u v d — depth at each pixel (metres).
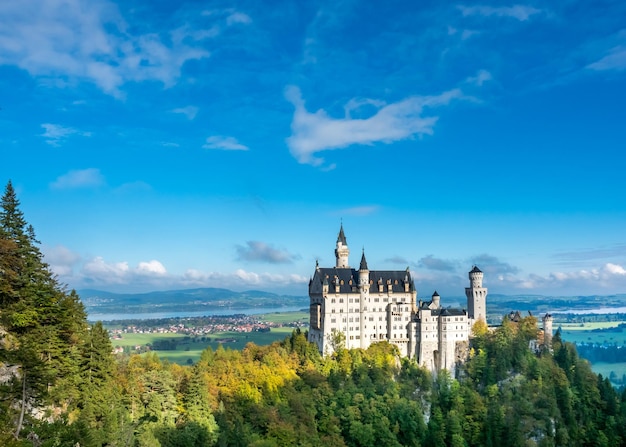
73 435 102.25
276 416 192.62
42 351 125.31
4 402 99.69
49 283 141.88
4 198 141.75
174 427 158.25
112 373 150.00
